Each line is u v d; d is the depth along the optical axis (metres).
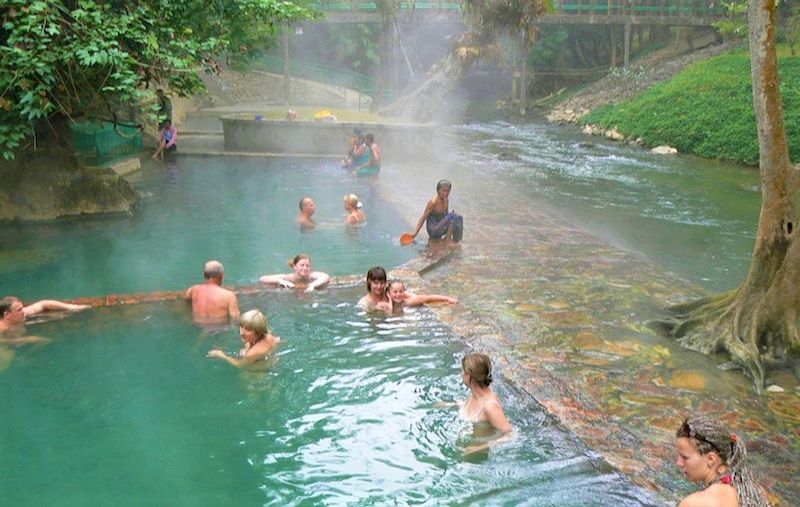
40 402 6.95
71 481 5.73
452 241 12.33
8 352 7.98
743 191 17.64
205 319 8.91
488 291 9.92
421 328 8.65
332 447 6.19
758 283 7.95
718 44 33.34
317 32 43.56
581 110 32.03
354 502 5.43
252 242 12.54
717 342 7.90
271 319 8.94
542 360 7.68
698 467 3.98
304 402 6.95
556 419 6.42
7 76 10.86
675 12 33.56
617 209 15.64
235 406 6.88
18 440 6.30
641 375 7.34
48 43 11.23
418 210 14.59
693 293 9.84
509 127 31.05
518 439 6.14
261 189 16.80
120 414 6.72
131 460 5.99
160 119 12.91
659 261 11.84
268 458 6.02
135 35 11.73
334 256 11.75
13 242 12.50
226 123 21.67
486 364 6.40
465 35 30.52
